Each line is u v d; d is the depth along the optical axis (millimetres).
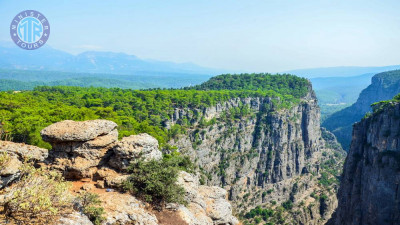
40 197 21547
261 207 167750
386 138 101938
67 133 34031
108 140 36281
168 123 128375
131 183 32688
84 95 139500
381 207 99125
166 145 99750
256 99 191000
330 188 189250
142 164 34625
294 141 198375
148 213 30266
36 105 89938
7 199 21656
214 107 163875
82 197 27609
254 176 178500
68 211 23875
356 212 108938
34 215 21516
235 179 164750
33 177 24109
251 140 181250
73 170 34062
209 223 34625
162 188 32312
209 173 147750
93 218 25922
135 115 118625
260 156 184250
